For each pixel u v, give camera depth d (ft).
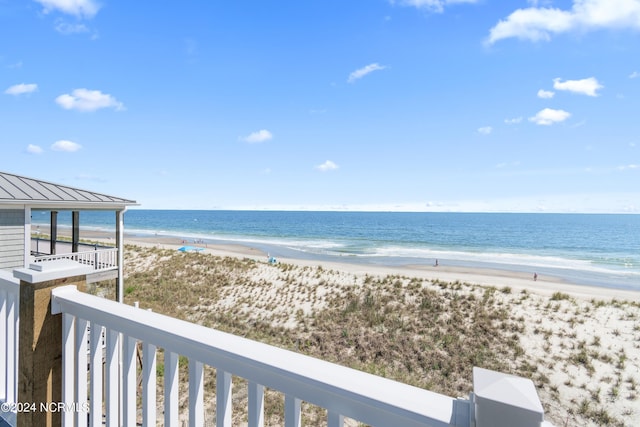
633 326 35.91
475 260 100.68
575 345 32.22
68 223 229.66
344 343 34.45
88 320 4.39
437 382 26.99
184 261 78.07
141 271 69.87
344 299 48.39
